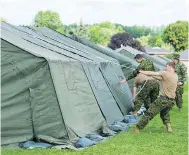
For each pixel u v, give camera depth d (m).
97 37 113.38
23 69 9.82
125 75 19.69
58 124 9.80
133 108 15.84
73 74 11.05
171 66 11.85
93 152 9.18
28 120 9.78
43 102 9.82
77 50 15.99
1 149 9.33
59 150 9.27
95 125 11.34
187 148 9.99
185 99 24.64
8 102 9.76
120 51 25.06
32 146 9.50
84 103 11.16
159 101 11.81
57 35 18.67
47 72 9.86
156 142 10.59
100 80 13.39
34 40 13.29
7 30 12.77
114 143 10.30
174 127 13.23
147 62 14.47
